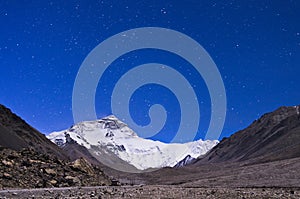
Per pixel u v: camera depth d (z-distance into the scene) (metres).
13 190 42.31
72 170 72.81
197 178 172.25
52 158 74.44
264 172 126.06
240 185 89.94
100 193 43.16
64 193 41.12
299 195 42.47
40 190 43.28
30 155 70.50
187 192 51.72
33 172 61.25
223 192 51.28
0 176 54.22
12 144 101.56
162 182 175.75
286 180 94.75
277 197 39.47
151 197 40.16
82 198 35.09
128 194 43.84
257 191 56.31
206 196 42.56
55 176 64.00
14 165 60.66
